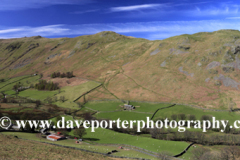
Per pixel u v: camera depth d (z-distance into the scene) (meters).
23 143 76.69
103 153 96.50
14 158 53.91
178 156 101.75
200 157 96.38
